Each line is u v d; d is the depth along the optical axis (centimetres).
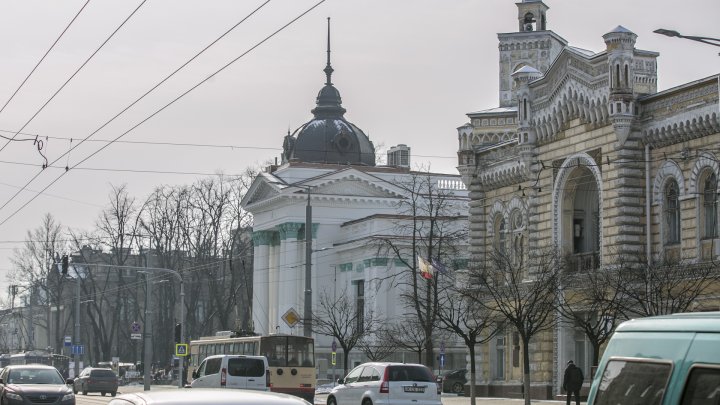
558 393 5934
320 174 10806
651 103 5400
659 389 1220
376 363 4291
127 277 13388
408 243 9412
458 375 7575
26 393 4250
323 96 11531
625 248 5403
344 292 10038
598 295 4931
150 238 11750
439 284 7844
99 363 11519
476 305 6156
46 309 15412
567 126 5962
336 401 4469
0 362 14050
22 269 13162
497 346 6688
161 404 1066
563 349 5912
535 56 7838
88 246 12356
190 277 11956
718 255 4931
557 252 5697
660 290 4603
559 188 6034
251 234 12312
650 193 5403
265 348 6041
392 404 4153
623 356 1294
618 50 5438
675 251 5241
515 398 6353
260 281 11056
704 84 5059
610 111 5453
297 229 10544
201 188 11825
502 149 6619
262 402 1081
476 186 6850
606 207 5581
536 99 6219
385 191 10738
